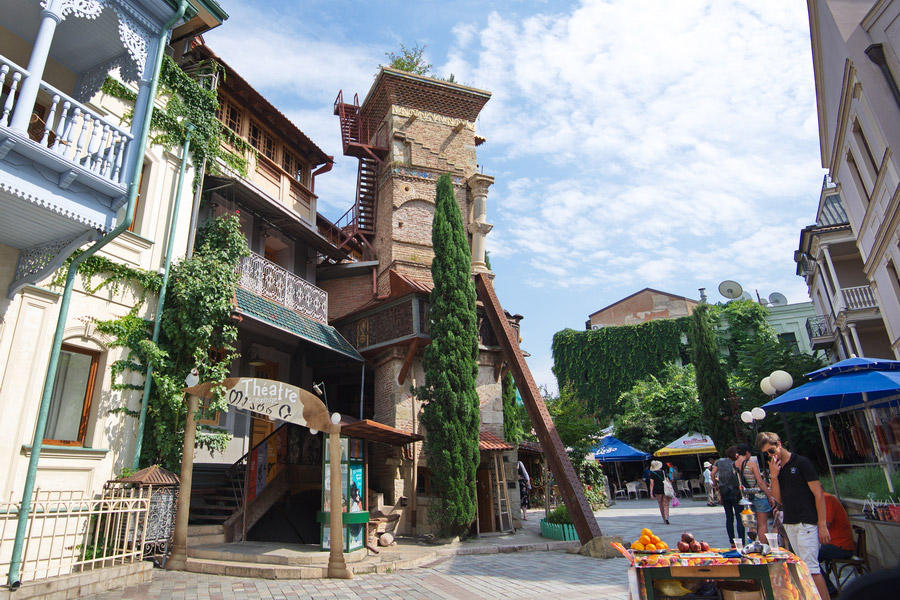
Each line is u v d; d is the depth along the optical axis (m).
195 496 12.44
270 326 13.14
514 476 16.56
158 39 8.91
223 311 11.32
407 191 19.61
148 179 11.34
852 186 18.50
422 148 20.31
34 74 6.82
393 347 15.54
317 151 18.92
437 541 12.32
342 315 17.86
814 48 16.30
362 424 10.41
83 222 7.30
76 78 9.88
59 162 6.86
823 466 19.50
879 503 7.36
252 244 15.79
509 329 15.68
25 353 8.47
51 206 6.89
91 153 7.42
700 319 24.88
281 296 14.76
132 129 8.22
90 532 8.75
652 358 39.94
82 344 9.40
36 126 9.29
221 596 7.17
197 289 11.02
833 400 9.55
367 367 17.23
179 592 7.32
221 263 11.84
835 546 6.47
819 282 28.72
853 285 25.78
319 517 9.97
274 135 17.56
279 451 13.98
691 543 5.27
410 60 24.38
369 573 9.09
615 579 8.35
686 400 33.62
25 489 6.83
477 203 18.20
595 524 11.63
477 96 21.41
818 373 8.31
